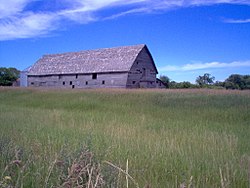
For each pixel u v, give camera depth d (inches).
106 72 1840.6
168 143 249.3
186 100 732.0
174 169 175.0
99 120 462.9
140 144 253.9
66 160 157.6
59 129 336.5
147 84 1924.2
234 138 281.1
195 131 347.9
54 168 157.9
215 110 568.4
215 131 352.2
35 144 223.5
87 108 701.3
